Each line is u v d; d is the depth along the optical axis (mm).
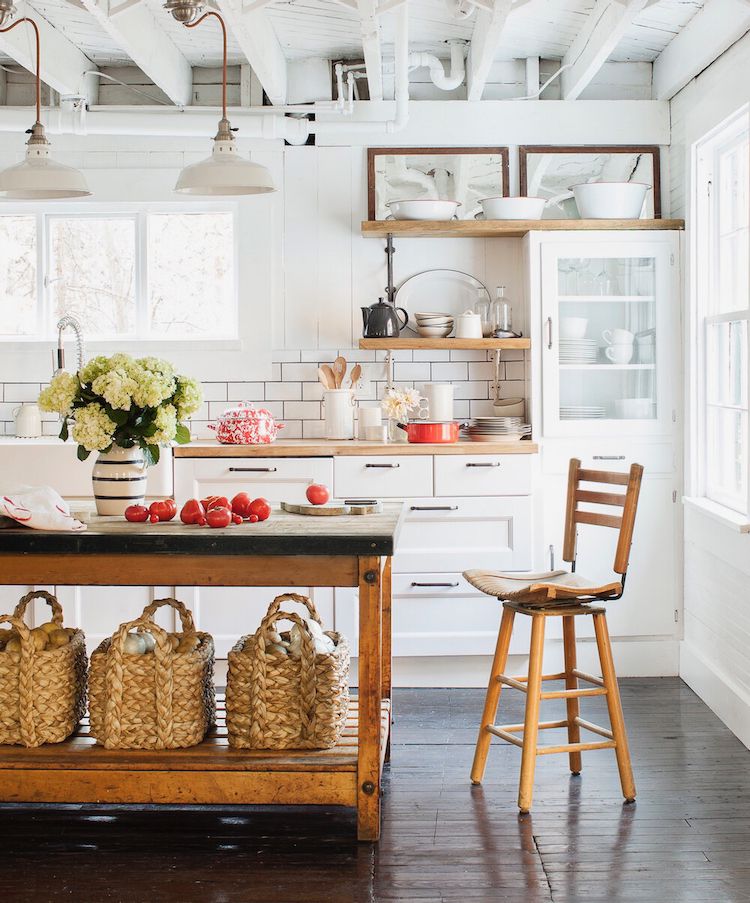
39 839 3551
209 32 5406
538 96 5992
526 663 5520
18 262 6152
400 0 4117
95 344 6031
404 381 6023
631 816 3721
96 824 3680
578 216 5891
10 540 3432
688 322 5488
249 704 3590
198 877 3256
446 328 5766
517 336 5730
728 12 4641
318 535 3389
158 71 5297
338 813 3781
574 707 4164
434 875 3268
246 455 5340
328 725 3602
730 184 5238
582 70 5457
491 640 5375
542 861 3363
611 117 5887
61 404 3789
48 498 3549
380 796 3910
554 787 4020
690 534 5445
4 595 5285
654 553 5621
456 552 5359
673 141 5805
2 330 6152
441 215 5703
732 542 4695
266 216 5977
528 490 5348
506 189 5898
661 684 5496
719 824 3641
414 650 5371
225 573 3494
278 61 5574
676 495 5625
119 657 3543
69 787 3467
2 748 3566
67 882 3219
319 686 3607
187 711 3594
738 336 5094
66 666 3633
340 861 3371
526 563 5367
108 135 5926
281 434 6039
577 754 4148
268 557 3480
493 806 3824
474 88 5633
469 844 3494
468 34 5590
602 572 5605
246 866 3340
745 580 4574
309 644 3559
